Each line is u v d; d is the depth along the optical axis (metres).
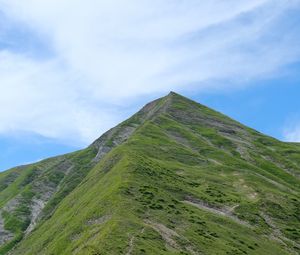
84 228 86.88
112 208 89.38
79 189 142.62
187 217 94.75
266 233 105.88
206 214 102.69
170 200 102.69
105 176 122.56
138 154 142.88
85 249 70.19
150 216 88.44
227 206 116.25
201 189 125.44
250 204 120.81
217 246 83.06
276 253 94.69
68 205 132.75
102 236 73.38
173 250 74.62
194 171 145.00
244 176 149.75
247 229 103.38
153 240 75.69
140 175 114.06
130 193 98.19
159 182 114.88
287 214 120.44
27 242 132.62
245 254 84.69
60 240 87.44
